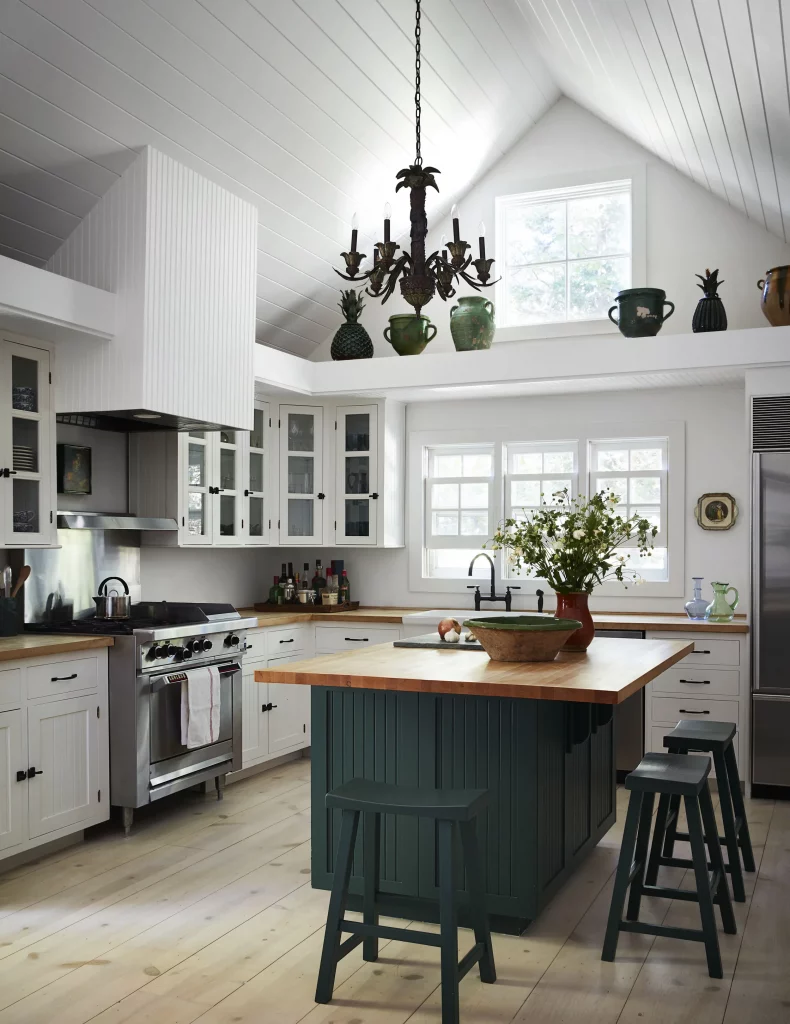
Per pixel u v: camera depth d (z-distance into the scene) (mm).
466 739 3332
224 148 4789
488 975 2979
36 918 3498
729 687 5363
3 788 3920
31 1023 2703
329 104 4949
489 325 6008
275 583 6617
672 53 4027
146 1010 2787
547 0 4605
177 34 4027
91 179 4434
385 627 6062
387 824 3438
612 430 6281
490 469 6688
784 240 5812
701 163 5402
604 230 6422
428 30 4910
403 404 6797
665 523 6172
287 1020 2730
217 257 4965
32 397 4480
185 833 4555
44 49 3721
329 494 6543
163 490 5473
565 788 3623
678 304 6020
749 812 4953
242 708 5504
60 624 4805
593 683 2953
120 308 4492
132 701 4500
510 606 6281
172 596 6000
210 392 4926
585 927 3418
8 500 4301
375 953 3152
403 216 6266
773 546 5211
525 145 6434
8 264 3900
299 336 6680
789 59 3340
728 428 6023
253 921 3471
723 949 3219
